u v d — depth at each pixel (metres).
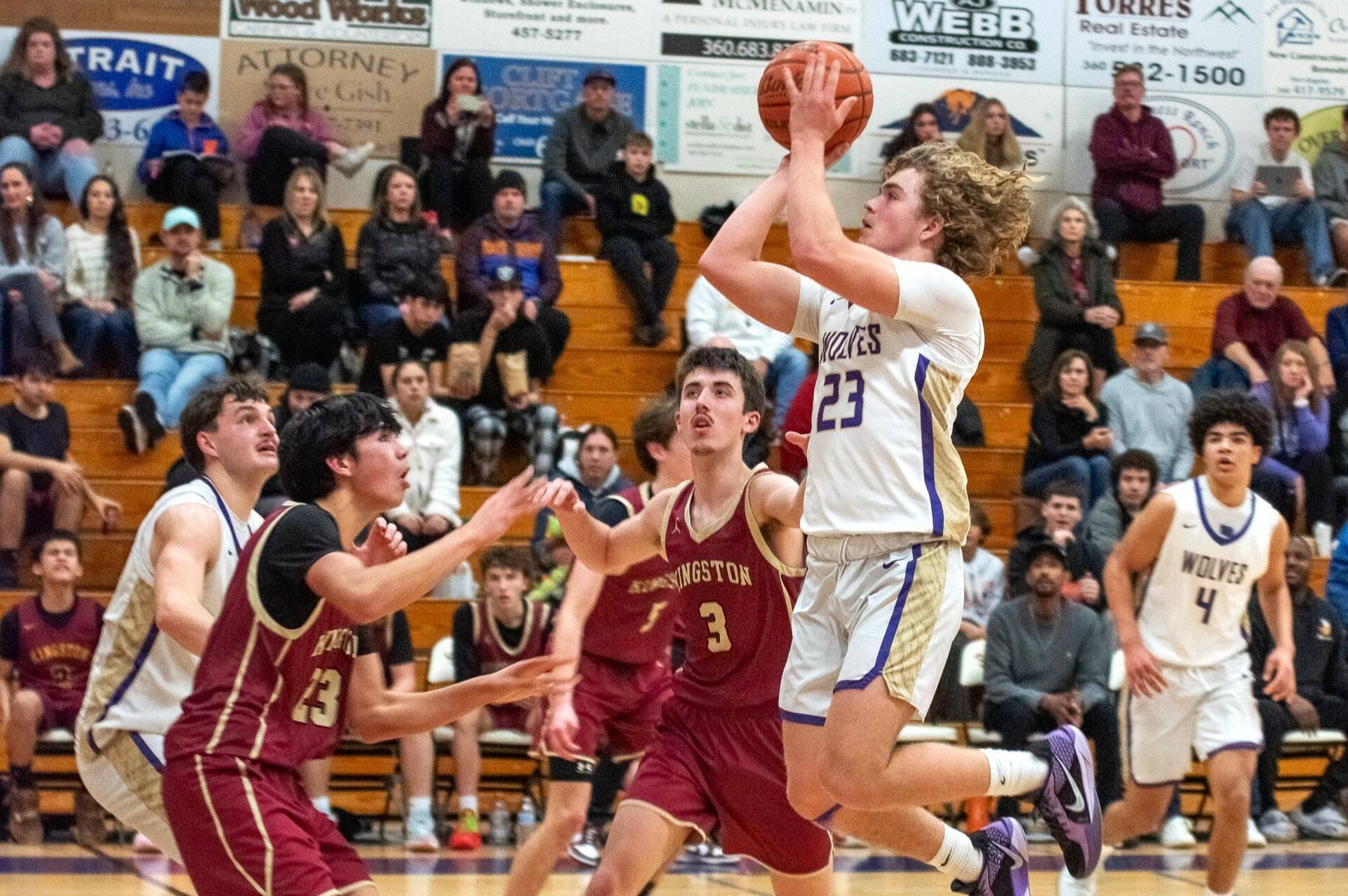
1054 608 12.93
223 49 19.38
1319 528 16.47
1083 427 16.34
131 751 6.54
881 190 6.21
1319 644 14.01
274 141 18.16
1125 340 19.17
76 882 10.09
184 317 16.41
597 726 8.88
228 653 5.54
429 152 18.39
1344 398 18.03
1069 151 20.80
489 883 10.41
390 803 13.12
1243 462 9.33
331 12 19.55
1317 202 20.06
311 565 5.45
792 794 6.23
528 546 14.27
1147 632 9.60
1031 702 12.58
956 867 6.76
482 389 16.17
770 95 6.19
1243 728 9.31
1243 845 9.23
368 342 16.75
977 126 19.20
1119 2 20.88
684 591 6.95
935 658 5.80
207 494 6.64
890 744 5.71
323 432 5.78
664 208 18.45
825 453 5.97
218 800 5.41
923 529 5.77
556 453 15.89
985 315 18.80
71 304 16.66
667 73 20.11
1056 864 11.53
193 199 17.84
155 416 15.70
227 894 5.39
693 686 6.98
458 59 18.33
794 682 6.15
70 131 17.98
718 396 6.84
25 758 12.38
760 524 6.71
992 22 20.59
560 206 18.77
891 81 20.36
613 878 6.65
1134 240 20.05
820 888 6.95
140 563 6.61
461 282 17.30
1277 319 17.83
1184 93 21.02
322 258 16.83
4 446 14.74
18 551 14.75
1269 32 21.17
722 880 10.89
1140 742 9.66
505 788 13.07
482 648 12.76
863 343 5.92
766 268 6.34
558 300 18.20
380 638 11.88
